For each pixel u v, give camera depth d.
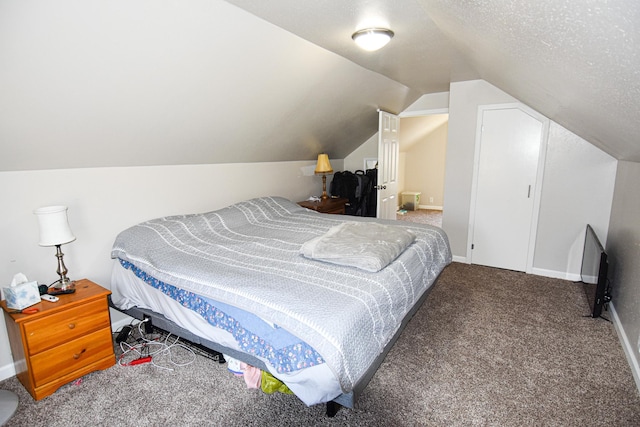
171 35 1.87
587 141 3.26
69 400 1.88
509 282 3.48
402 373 2.06
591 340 2.40
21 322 1.79
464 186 3.98
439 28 2.25
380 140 4.43
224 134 3.04
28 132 1.91
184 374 2.09
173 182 3.02
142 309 2.34
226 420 1.72
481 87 3.72
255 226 3.06
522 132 3.57
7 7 1.33
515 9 1.06
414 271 2.15
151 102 2.23
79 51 1.66
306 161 4.70
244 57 2.32
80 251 2.44
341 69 3.09
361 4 1.90
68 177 2.34
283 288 1.72
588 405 1.78
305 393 1.50
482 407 1.78
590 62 1.08
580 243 3.45
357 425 1.68
